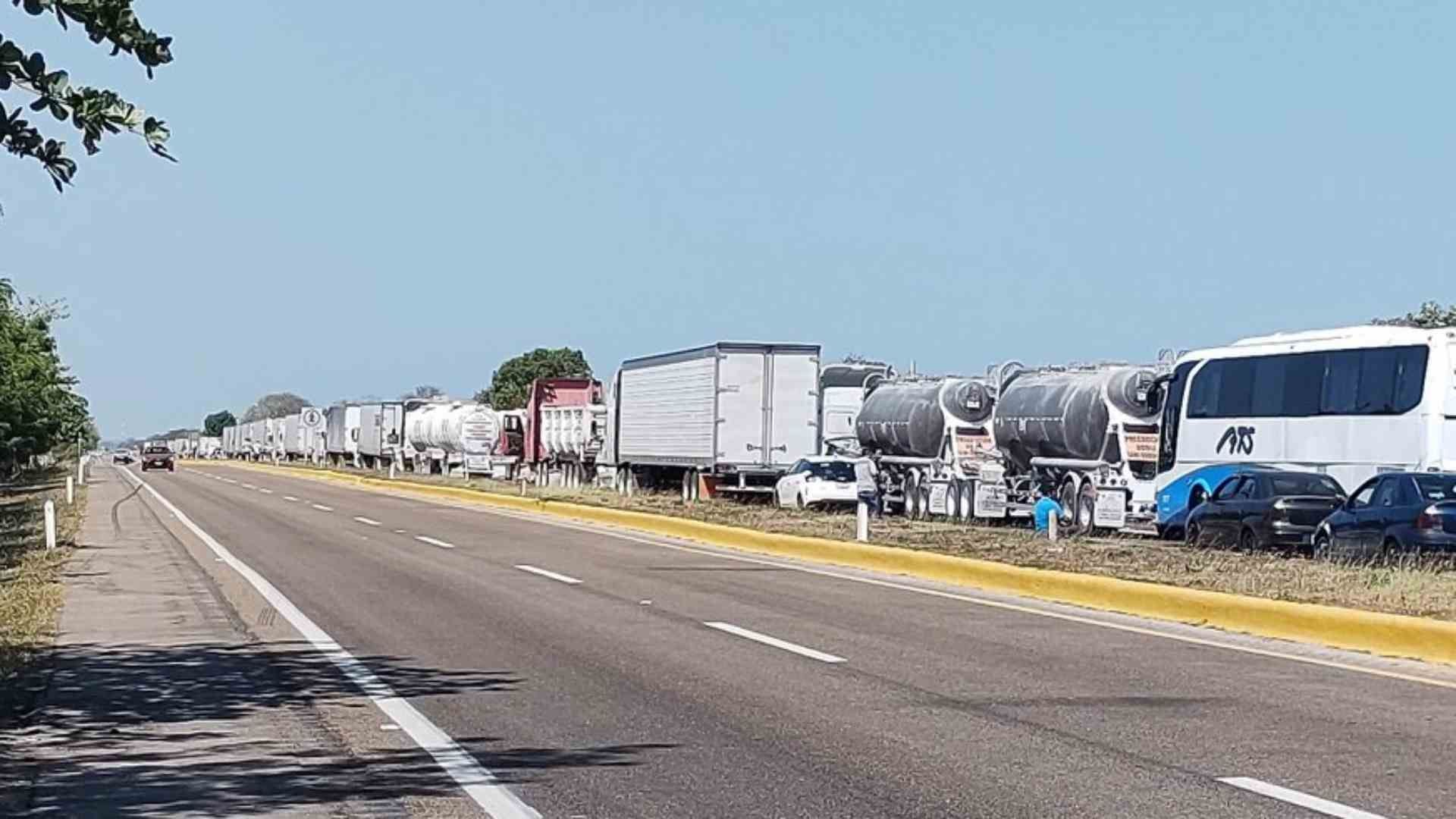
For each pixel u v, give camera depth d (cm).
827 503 4466
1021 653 1570
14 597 2100
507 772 1001
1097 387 3581
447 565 2692
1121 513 3512
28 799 938
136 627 1794
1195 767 1007
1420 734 1125
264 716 1212
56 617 1884
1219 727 1151
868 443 4609
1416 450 2861
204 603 2058
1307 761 1024
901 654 1555
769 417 4791
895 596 2167
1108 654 1561
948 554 2758
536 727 1159
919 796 926
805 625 1812
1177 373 3441
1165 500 3375
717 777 980
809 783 962
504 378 14225
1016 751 1061
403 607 2003
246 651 1591
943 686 1352
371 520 4178
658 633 1730
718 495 4903
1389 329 3036
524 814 890
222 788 961
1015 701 1272
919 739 1107
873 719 1188
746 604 2048
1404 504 2527
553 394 7238
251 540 3328
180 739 1121
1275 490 2894
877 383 4969
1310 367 3103
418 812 895
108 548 3064
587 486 6412
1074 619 1884
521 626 1795
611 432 5925
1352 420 3000
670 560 2841
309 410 11988
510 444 7831
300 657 1545
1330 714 1212
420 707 1249
